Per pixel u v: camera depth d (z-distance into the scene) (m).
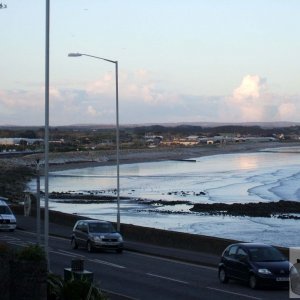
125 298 18.39
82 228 37.09
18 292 12.66
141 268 28.58
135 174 166.38
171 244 37.50
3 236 42.41
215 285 23.22
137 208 88.00
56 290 13.46
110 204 94.75
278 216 77.31
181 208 87.44
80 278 13.78
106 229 36.59
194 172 169.00
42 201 97.50
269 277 21.70
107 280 24.27
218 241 33.66
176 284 23.39
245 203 90.94
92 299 13.45
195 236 35.59
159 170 182.62
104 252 36.03
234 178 144.88
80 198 104.38
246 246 23.36
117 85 42.69
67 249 37.16
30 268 12.69
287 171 166.12
